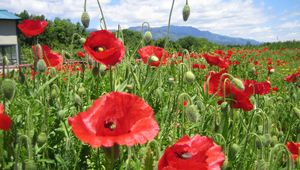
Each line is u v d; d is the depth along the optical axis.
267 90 0.42
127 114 0.19
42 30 0.43
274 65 1.66
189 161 0.19
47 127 0.32
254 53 2.11
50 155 0.32
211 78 0.36
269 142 0.31
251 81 0.42
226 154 0.29
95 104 0.19
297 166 0.33
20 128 0.34
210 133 0.33
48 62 0.44
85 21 0.38
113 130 0.19
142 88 0.40
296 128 0.45
